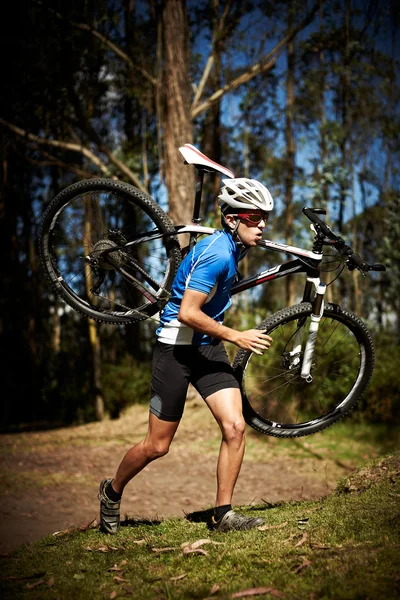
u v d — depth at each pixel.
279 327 4.02
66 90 11.18
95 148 13.16
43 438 11.67
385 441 9.66
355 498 3.46
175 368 3.31
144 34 11.88
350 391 3.90
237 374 3.63
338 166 13.66
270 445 9.76
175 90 11.03
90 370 14.34
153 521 3.96
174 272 3.70
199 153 3.63
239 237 3.32
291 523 3.25
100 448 10.45
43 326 16.41
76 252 5.65
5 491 7.62
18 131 11.56
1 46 11.13
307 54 13.80
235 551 2.90
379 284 15.45
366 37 12.75
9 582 2.96
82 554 3.23
